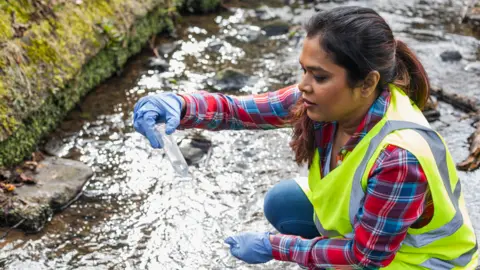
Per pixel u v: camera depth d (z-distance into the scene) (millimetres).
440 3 5453
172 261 2875
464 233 2029
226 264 2850
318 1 5508
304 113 2031
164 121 2186
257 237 2145
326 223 2100
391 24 5070
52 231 3021
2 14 3568
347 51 1749
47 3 3844
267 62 4555
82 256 2891
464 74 4375
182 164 2229
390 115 1883
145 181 3377
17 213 3004
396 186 1813
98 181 3359
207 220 3117
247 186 3355
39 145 3566
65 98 3775
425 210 1952
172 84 4242
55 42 3764
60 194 3164
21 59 3508
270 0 5535
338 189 1999
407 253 2039
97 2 4203
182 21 5105
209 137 3721
